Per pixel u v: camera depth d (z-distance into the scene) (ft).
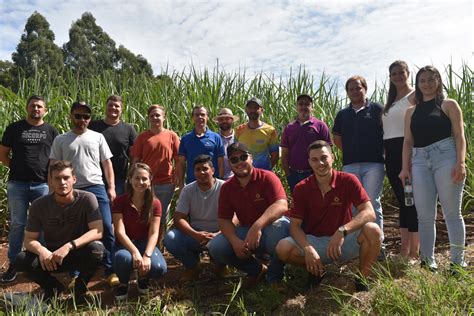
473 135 18.62
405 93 12.39
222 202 11.51
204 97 20.35
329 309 9.41
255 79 22.06
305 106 15.05
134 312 9.70
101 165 14.29
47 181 13.32
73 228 11.03
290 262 10.62
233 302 10.36
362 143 12.87
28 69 23.11
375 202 12.71
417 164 11.02
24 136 12.95
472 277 9.48
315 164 10.27
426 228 10.85
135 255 10.68
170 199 15.11
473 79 19.30
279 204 11.02
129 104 19.54
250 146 15.58
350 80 13.24
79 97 20.53
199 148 14.88
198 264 12.30
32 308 9.21
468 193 16.70
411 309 8.30
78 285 10.92
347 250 10.30
